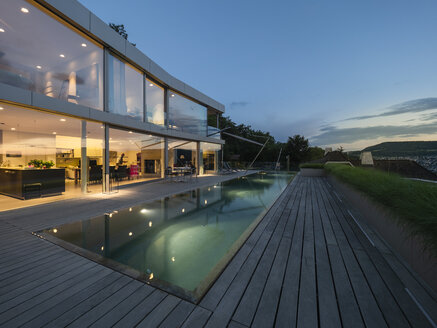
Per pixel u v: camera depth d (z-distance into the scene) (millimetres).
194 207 5301
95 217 4180
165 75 10062
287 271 2076
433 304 1568
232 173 16297
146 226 3840
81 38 6207
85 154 6605
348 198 5445
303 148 23500
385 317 1452
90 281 1894
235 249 2545
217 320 1423
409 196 2381
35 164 6367
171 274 2318
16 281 1877
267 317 1455
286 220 3838
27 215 4137
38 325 1370
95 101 6715
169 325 1374
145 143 9742
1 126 7223
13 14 5160
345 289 1778
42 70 5820
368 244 2736
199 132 14016
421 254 1910
